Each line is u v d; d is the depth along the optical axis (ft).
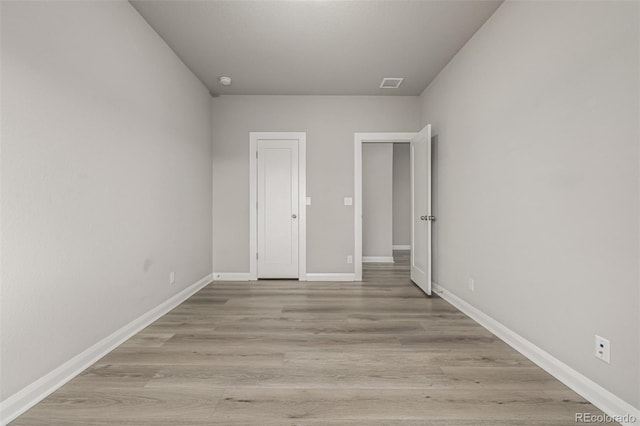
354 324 9.06
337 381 5.96
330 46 10.30
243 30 9.37
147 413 5.00
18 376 5.02
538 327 6.73
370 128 14.74
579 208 5.64
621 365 4.86
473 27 9.16
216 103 14.65
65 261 5.97
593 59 5.34
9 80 4.90
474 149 9.49
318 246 14.85
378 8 8.33
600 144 5.22
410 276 15.30
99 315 6.93
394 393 5.57
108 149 7.24
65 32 5.97
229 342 7.76
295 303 11.16
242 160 14.73
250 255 14.79
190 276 12.12
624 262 4.81
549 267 6.39
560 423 4.79
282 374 6.22
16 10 4.99
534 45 6.82
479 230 9.21
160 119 9.70
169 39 9.82
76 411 5.04
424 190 12.57
